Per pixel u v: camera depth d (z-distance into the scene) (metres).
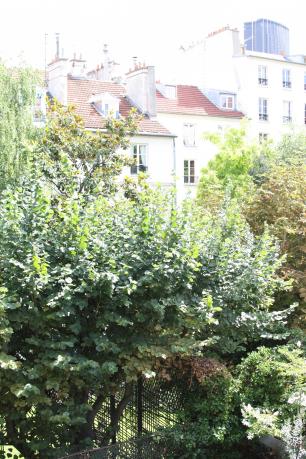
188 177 37.81
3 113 18.67
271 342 10.05
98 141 15.81
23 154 17.72
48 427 7.27
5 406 7.00
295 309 10.62
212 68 43.56
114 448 7.34
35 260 6.30
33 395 6.68
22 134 18.39
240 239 9.05
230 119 40.00
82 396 7.66
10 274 6.70
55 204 9.03
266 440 8.03
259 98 43.00
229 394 8.16
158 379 8.72
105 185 14.48
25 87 19.19
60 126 15.98
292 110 44.88
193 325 7.58
